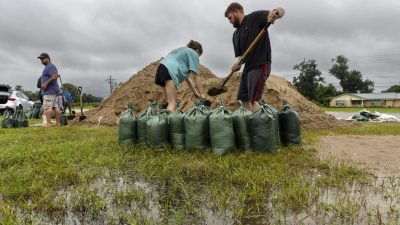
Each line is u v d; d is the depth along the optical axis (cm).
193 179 333
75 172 349
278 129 498
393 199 267
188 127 449
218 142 430
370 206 251
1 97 1881
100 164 391
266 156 415
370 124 1103
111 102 1154
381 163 394
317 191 280
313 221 226
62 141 597
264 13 505
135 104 1102
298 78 8069
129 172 361
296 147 486
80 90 1088
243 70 535
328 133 722
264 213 242
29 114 1611
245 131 446
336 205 250
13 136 665
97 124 1002
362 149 489
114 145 507
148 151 452
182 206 259
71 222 232
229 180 325
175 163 385
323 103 8138
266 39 505
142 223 226
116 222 230
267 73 511
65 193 291
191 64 545
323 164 374
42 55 946
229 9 534
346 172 344
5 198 281
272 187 299
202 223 227
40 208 257
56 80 959
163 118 472
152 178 338
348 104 7869
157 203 267
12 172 352
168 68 527
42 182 319
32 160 421
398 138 619
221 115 432
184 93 1028
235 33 541
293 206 252
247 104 546
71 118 1203
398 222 220
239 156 411
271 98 904
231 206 254
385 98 7675
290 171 351
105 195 284
